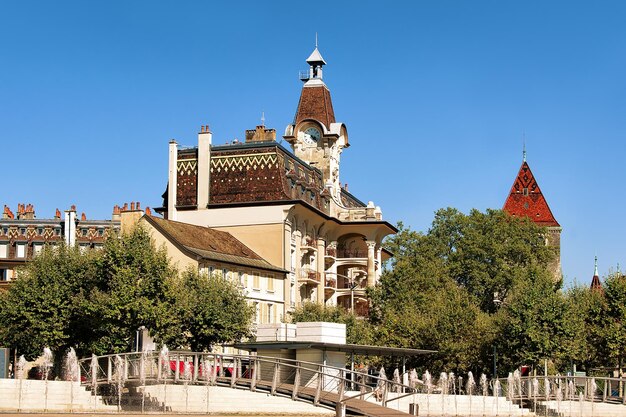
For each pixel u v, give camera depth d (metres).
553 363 106.56
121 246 77.56
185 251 96.88
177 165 116.50
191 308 82.25
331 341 73.06
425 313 102.81
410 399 75.50
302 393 64.62
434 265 124.62
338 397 63.59
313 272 120.75
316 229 125.69
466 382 99.81
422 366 98.62
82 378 70.25
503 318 99.94
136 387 65.44
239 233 113.50
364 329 103.94
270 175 113.94
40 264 82.75
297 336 73.12
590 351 101.19
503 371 100.31
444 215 150.50
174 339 80.19
